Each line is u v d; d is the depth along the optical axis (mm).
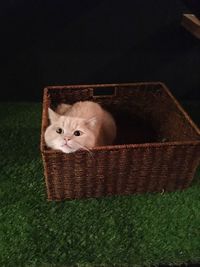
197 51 874
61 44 837
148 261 499
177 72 901
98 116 662
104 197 610
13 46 828
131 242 527
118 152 542
